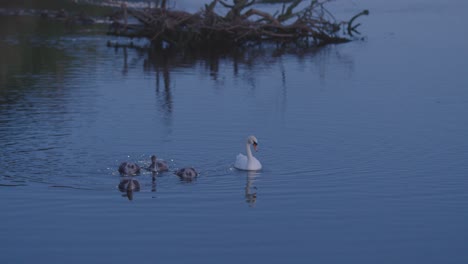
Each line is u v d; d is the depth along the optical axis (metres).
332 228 17.30
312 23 59.97
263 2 88.00
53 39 58.56
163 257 15.54
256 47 59.03
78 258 15.49
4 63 45.53
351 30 65.50
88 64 45.91
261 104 32.84
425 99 33.91
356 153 24.30
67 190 19.89
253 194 19.80
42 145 24.75
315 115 30.45
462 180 21.11
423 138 26.41
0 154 23.44
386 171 22.11
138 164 22.67
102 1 86.69
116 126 27.95
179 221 17.66
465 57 47.59
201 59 50.53
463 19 73.25
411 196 19.70
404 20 74.38
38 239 16.50
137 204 18.83
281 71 43.97
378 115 30.47
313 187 20.50
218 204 18.94
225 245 16.22
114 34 59.12
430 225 17.48
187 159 23.53
